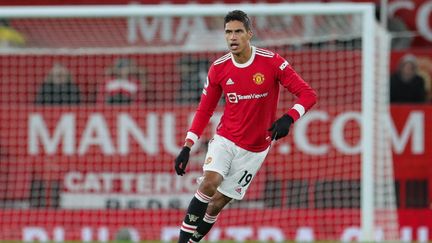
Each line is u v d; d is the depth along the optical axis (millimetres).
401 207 51188
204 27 56938
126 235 50969
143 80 53594
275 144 51031
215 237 50906
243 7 47969
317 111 51406
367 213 46719
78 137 52250
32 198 52500
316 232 50688
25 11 49062
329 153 50969
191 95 53469
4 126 53219
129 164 51844
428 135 51156
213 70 31547
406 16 61688
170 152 51781
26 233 51844
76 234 51688
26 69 54250
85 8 48969
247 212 50906
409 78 55875
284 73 31172
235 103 31375
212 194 31156
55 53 52938
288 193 51062
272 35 55406
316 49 52938
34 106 52906
